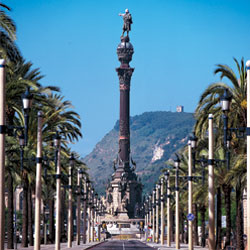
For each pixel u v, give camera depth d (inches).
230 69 1898.4
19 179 2630.4
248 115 1143.6
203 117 2023.9
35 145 2423.7
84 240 4097.0
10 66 2027.6
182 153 3383.4
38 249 1695.4
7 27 1803.6
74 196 4473.4
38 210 1689.2
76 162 4104.3
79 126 3011.8
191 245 2134.6
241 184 2025.1
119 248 3270.2
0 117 1107.9
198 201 2859.3
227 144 1286.9
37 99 2228.1
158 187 4347.9
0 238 1081.4
